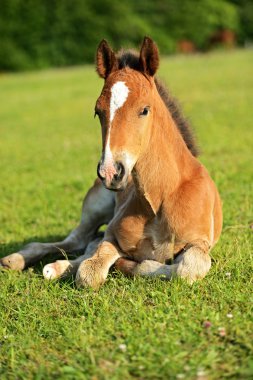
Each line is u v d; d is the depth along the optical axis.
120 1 44.94
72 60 44.53
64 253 6.47
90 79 33.34
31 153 15.13
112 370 3.96
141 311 4.66
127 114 4.88
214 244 6.30
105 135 4.88
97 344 4.29
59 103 25.50
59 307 5.11
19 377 4.09
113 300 5.07
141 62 5.16
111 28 44.53
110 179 4.76
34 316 4.99
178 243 5.55
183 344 4.18
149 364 3.95
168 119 5.45
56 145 16.06
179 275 5.20
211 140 14.34
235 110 19.14
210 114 18.66
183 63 36.44
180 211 5.47
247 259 5.80
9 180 11.84
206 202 5.64
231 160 11.80
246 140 14.09
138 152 5.01
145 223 5.58
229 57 38.00
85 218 7.02
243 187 9.30
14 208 9.41
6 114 23.53
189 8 47.69
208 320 4.46
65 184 10.95
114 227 5.85
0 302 5.35
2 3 42.06
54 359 4.21
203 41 48.38
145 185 5.38
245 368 3.85
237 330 4.25
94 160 13.45
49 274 5.80
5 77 39.34
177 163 5.51
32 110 24.16
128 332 4.36
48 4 43.41
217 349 4.11
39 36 43.62
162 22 47.25
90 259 5.58
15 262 6.30
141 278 5.40
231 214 7.74
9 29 42.75
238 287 5.10
